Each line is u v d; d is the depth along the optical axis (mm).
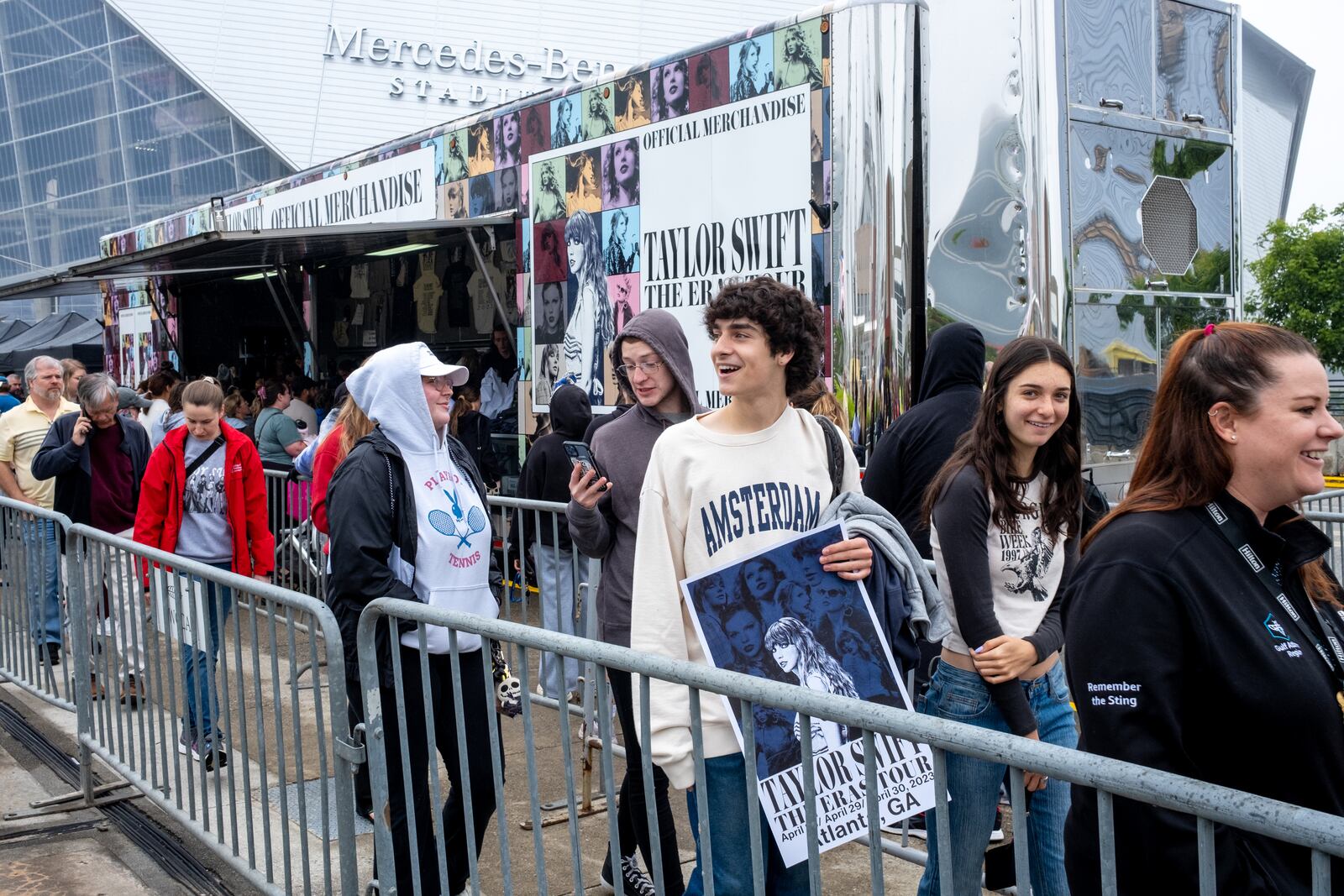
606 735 2441
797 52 5426
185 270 11594
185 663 3945
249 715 5422
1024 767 1678
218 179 39219
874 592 2613
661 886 2377
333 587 3234
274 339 14672
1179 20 5887
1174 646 1678
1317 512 5285
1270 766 1669
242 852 3998
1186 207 5918
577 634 5367
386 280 12469
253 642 3490
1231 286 6098
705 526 2555
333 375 13180
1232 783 1701
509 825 4418
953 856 2770
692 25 38000
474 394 9227
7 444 6797
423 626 2965
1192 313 5941
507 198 7496
